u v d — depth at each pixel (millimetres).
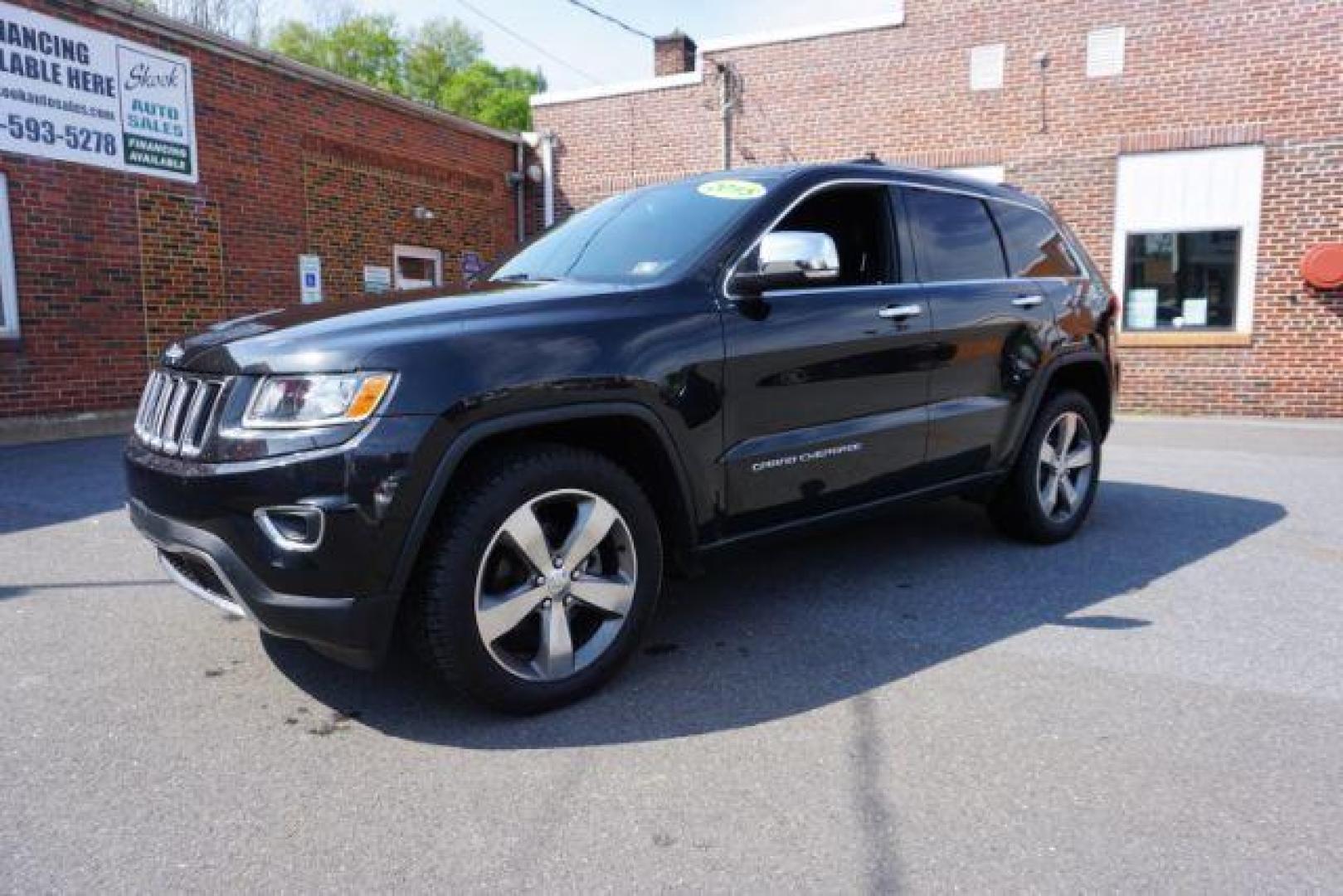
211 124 10609
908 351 3965
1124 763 2645
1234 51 11922
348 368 2576
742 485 3375
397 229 13453
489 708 2871
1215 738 2797
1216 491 6664
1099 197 12711
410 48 46812
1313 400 11938
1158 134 12320
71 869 2139
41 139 9000
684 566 3344
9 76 8711
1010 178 13125
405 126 13445
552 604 2932
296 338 2691
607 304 3074
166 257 10242
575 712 2979
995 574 4488
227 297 10945
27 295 9023
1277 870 2133
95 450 8398
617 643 3088
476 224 15086
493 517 2750
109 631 3691
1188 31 12109
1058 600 4113
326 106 12086
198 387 2805
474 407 2682
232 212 10938
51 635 3645
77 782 2531
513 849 2230
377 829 2314
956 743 2764
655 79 15406
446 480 2643
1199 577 4453
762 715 2957
